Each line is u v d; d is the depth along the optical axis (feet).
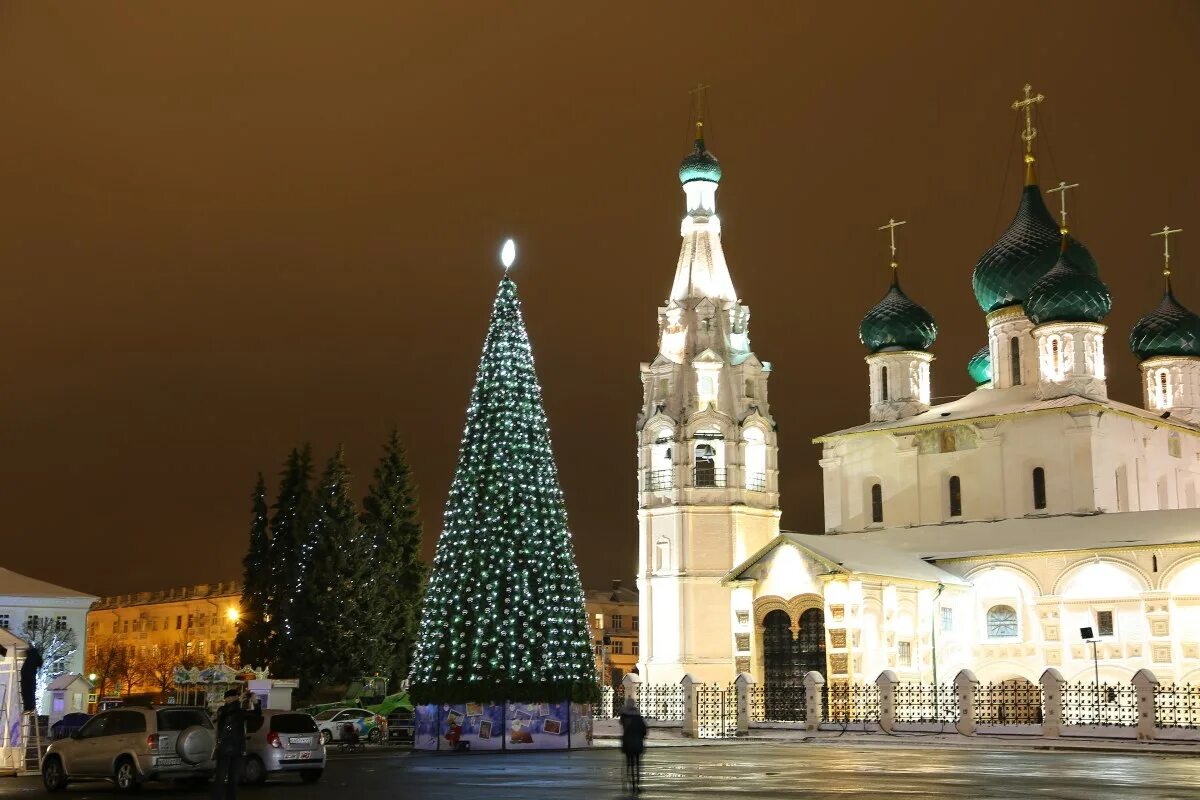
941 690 221.87
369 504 313.12
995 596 253.44
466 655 179.32
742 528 281.13
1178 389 300.20
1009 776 127.65
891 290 305.94
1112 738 193.06
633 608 524.52
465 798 105.29
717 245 301.43
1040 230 289.12
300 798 107.14
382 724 222.48
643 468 289.33
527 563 181.78
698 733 225.35
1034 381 284.61
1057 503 262.47
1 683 149.48
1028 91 296.30
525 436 185.78
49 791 125.18
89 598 289.74
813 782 120.47
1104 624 240.12
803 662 241.14
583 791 111.55
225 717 97.25
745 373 291.38
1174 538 234.79
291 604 278.46
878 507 290.56
